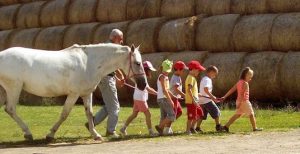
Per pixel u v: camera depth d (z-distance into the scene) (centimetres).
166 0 2427
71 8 2783
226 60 2094
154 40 2373
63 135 1352
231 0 2217
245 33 2092
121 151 1046
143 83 1240
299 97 1942
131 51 1245
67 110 1245
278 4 2080
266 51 2048
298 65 1912
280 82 1961
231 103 2027
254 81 2009
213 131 1337
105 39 2516
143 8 2498
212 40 2198
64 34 2705
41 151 1087
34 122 1658
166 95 1288
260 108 1912
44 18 2897
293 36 1970
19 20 3019
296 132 1245
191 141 1155
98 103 2441
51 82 1232
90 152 1052
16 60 1234
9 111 1244
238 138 1179
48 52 1259
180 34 2277
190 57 2198
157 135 1292
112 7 2609
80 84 1239
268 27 2033
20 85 1236
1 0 3216
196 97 1310
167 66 1293
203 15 2289
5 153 1073
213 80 2114
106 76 1298
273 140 1121
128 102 2394
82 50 1255
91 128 1253
